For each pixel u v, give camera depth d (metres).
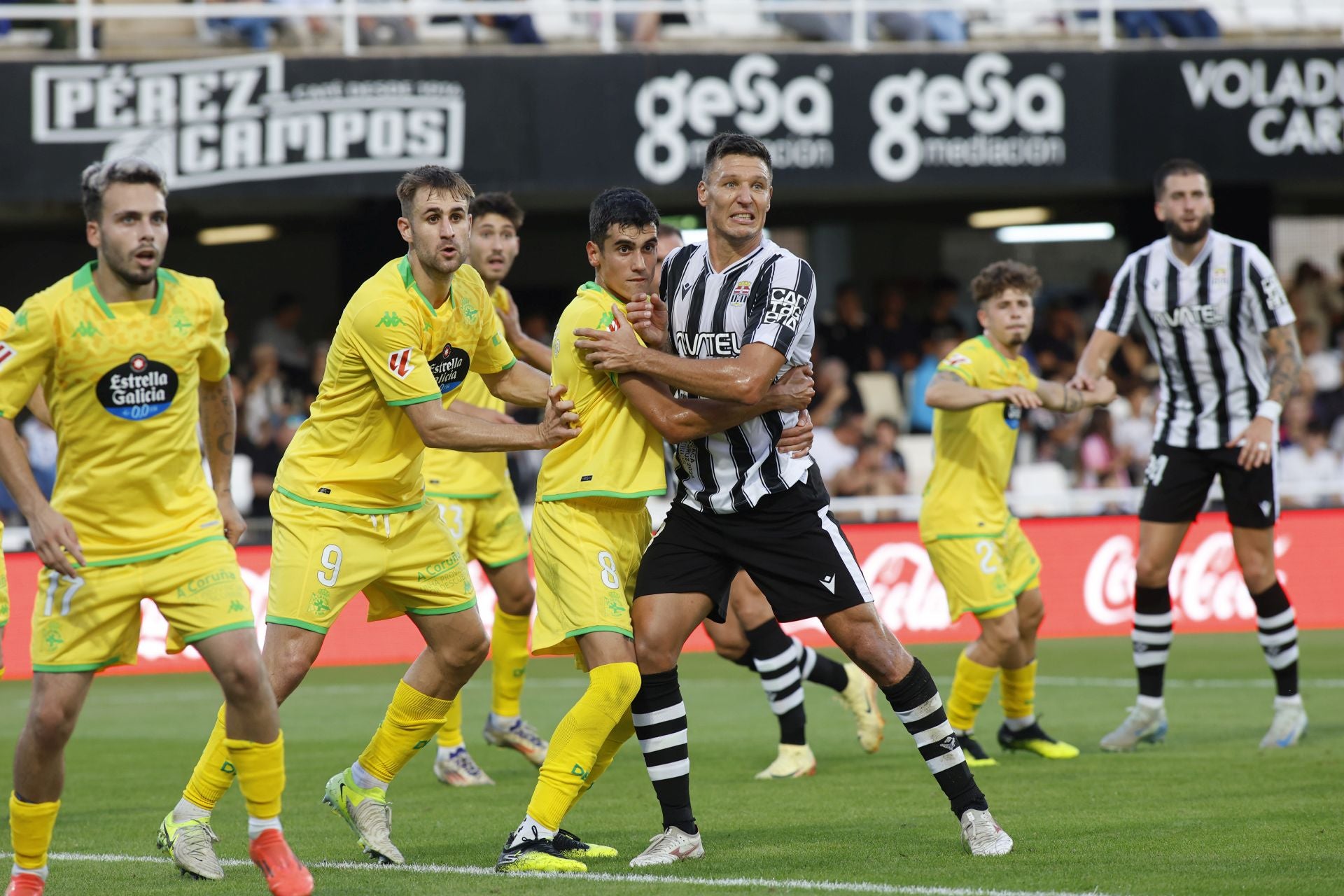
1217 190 45.00
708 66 39.19
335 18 41.12
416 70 38.34
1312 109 40.72
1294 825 15.60
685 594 14.52
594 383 14.50
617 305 14.71
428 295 14.73
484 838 16.08
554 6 39.19
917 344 48.53
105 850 15.70
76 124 37.25
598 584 14.23
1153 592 22.08
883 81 39.59
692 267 14.75
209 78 37.62
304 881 12.47
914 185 40.00
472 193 14.77
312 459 15.13
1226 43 40.94
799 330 14.26
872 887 12.77
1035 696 29.00
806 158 39.53
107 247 11.98
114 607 12.39
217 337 12.91
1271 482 21.95
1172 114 40.44
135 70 37.34
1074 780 19.03
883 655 14.37
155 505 12.49
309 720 27.66
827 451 44.69
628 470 14.47
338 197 40.31
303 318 54.78
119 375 12.16
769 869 13.75
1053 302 49.94
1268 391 21.75
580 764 14.05
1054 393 21.66
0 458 11.93
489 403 21.75
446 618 15.20
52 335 11.99
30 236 51.84
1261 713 25.69
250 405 43.88
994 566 20.70
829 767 20.95
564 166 39.00
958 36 43.47
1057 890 12.56
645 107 39.12
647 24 42.97
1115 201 50.91
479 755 23.75
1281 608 21.84
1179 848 14.39
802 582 14.39
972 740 20.88
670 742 14.39
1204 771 19.50
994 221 53.38
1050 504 41.91
